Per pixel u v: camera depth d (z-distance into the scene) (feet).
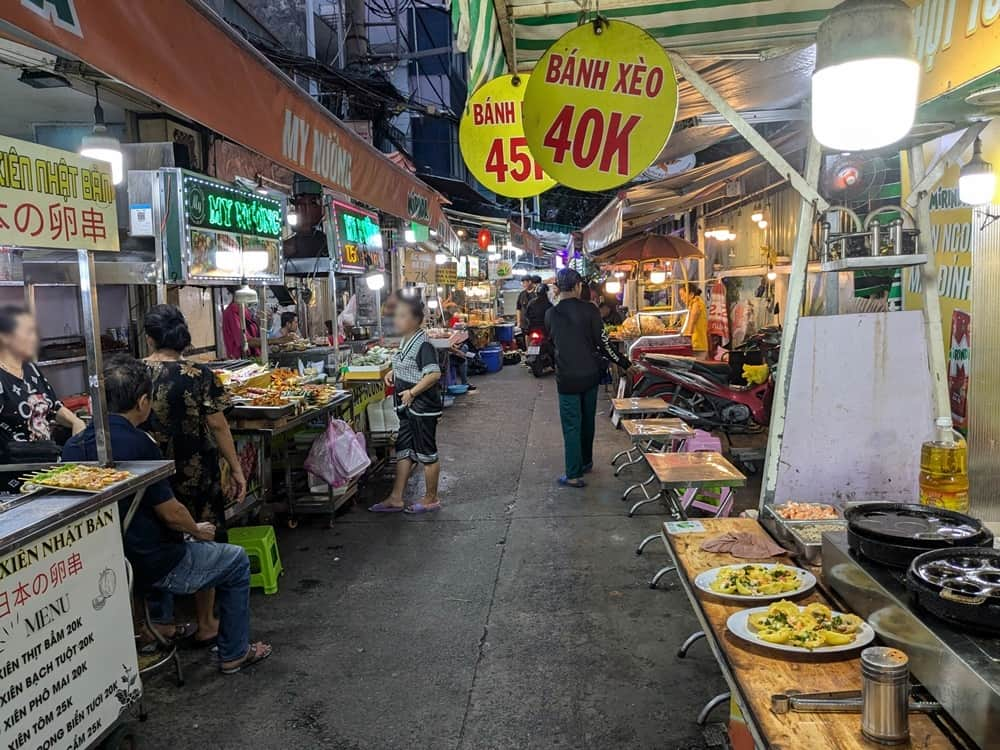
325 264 24.06
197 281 14.74
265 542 14.80
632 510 18.99
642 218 43.09
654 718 10.21
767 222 32.17
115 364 10.73
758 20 11.02
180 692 11.22
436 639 12.70
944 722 6.05
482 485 22.49
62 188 8.54
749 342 26.55
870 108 6.26
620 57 9.82
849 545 8.22
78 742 8.39
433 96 74.23
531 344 50.14
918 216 10.34
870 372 10.71
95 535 8.76
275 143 10.82
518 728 10.08
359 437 20.06
